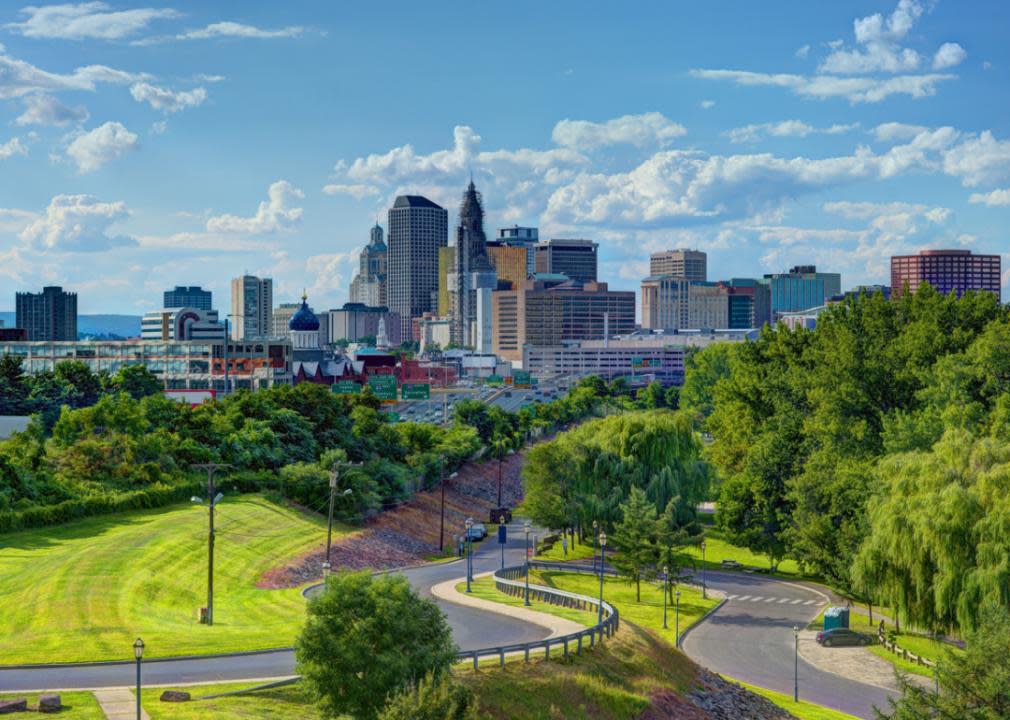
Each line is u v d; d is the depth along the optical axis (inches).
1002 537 3538.4
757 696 3346.5
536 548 5802.2
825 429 5285.4
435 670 2220.7
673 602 4662.9
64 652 2662.4
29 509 4407.0
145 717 2112.5
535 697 2662.4
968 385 5012.3
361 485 5684.1
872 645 4045.3
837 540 4591.5
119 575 3659.0
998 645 2518.5
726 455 6540.4
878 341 5885.8
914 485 3956.7
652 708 2920.8
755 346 7460.6
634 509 4739.2
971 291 6289.4
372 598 2213.3
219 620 3363.7
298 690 2368.4
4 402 7436.0
